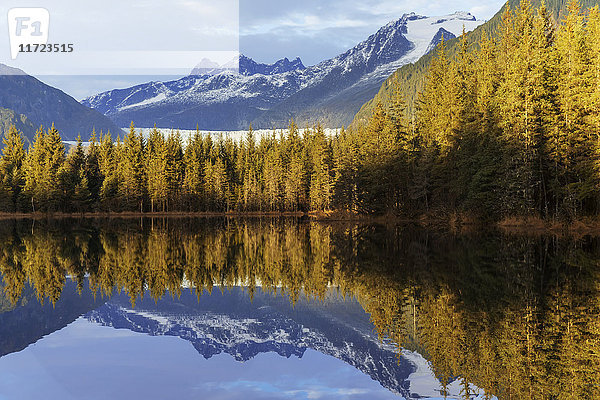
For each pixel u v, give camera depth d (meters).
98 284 25.98
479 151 56.12
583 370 11.97
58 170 109.31
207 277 27.95
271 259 34.47
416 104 82.75
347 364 13.51
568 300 19.08
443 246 38.44
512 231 48.91
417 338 15.39
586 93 46.19
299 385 11.70
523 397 10.60
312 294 23.20
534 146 50.22
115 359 13.56
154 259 34.97
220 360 13.68
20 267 31.42
